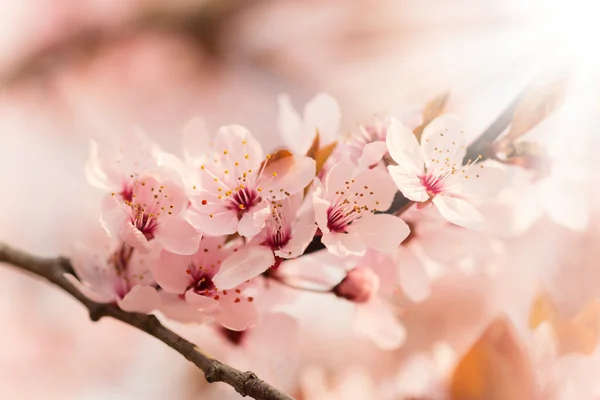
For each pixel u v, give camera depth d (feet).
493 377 1.01
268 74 2.03
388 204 0.90
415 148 0.90
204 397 1.44
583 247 1.20
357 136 0.94
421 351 1.16
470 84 1.38
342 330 1.23
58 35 1.97
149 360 1.61
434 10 1.75
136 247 0.89
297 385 1.09
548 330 1.02
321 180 0.91
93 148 0.92
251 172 0.90
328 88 1.89
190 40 2.03
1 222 1.81
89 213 1.87
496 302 1.21
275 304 0.96
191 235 0.89
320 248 0.91
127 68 2.04
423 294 0.98
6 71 1.93
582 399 1.00
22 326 1.73
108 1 1.98
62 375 1.70
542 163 0.96
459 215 0.89
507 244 1.23
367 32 1.84
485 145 0.93
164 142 2.02
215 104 2.04
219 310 0.90
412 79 1.75
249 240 0.89
